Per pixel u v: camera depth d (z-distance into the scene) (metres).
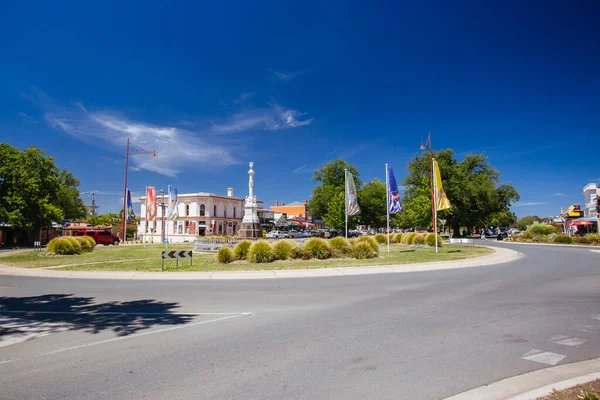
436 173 27.02
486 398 4.14
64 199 59.78
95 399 4.21
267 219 96.06
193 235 70.12
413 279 13.89
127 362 5.40
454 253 25.42
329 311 8.56
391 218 71.19
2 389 4.51
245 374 4.89
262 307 9.12
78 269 18.20
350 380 4.66
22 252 31.62
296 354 5.64
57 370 5.12
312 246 21.34
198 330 7.09
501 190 59.81
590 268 16.48
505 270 16.39
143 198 75.12
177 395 4.29
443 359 5.35
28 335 6.90
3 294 11.55
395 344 6.05
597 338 6.29
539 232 48.69
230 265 18.86
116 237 50.31
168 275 15.76
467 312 8.25
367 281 13.51
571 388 4.15
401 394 4.26
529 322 7.35
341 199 56.44
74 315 8.51
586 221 52.22
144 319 8.04
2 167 42.12
